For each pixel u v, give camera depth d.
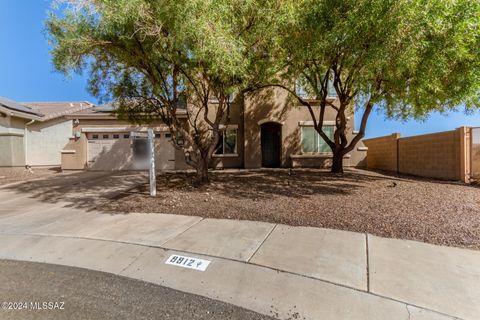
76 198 7.96
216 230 4.88
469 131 9.37
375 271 3.41
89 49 6.40
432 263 3.60
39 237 4.81
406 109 9.98
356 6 5.70
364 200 6.59
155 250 4.16
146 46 6.37
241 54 6.37
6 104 15.77
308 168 14.59
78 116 14.90
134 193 8.23
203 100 9.50
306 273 3.41
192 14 5.15
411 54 5.38
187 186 8.84
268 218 5.41
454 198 6.71
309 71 10.23
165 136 15.01
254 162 14.94
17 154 15.11
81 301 2.94
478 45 6.41
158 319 2.64
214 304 2.88
